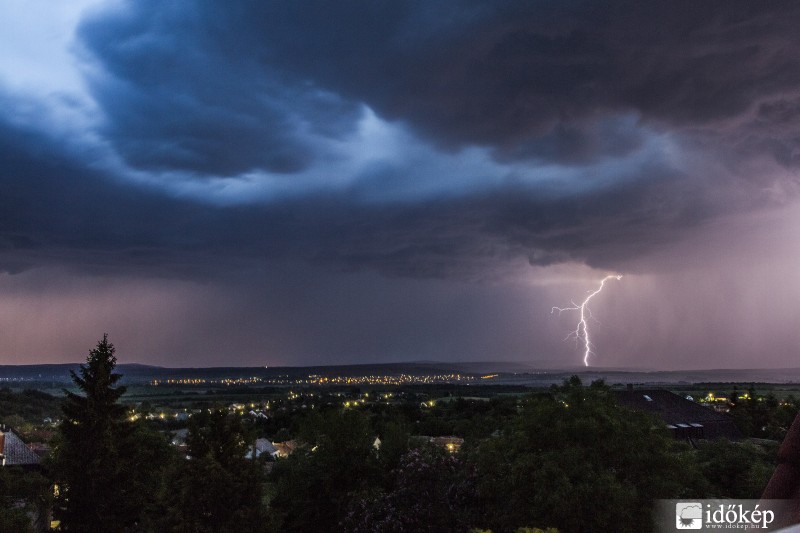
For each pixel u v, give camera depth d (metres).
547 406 27.09
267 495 42.91
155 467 45.78
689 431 65.50
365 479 37.12
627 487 23.67
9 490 33.66
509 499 26.56
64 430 38.91
